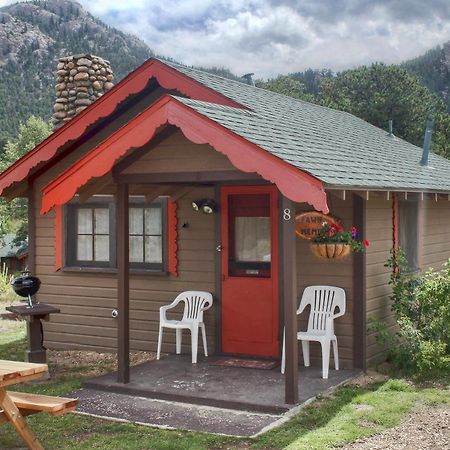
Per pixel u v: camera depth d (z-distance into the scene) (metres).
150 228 10.10
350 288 8.45
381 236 9.00
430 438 5.85
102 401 7.41
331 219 8.11
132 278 10.20
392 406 6.77
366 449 5.57
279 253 8.95
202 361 9.05
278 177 6.43
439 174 12.07
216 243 9.41
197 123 6.85
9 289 19.42
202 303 9.40
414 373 8.25
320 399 7.11
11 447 6.02
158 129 7.29
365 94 40.03
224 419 6.61
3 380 5.17
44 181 11.12
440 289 8.62
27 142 42.16
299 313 8.62
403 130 36.78
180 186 9.41
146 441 5.98
